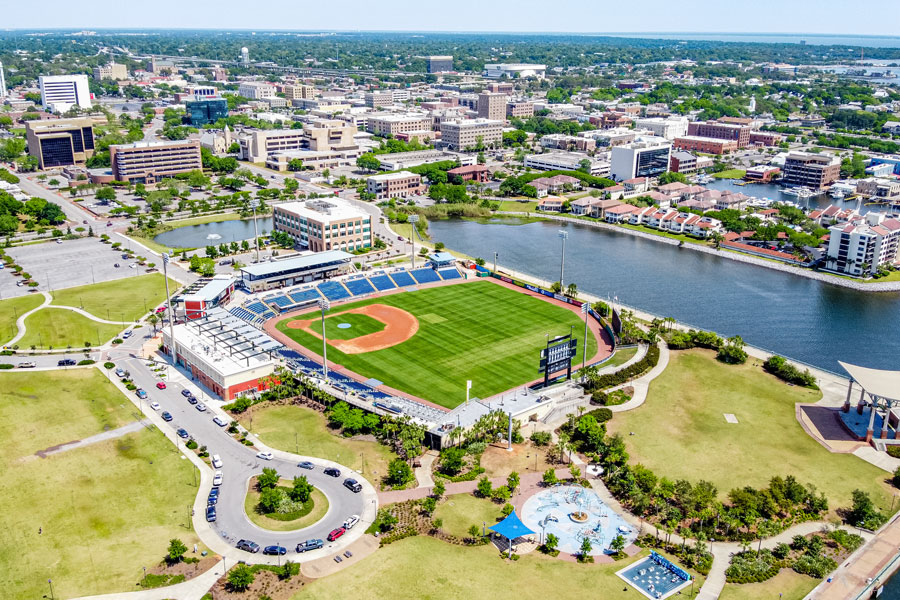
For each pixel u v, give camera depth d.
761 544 175.62
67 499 187.00
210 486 194.00
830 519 185.50
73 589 156.12
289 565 160.38
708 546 175.12
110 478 196.38
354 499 189.75
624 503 191.25
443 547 172.00
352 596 155.12
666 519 183.88
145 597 154.12
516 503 190.12
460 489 195.38
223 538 173.75
